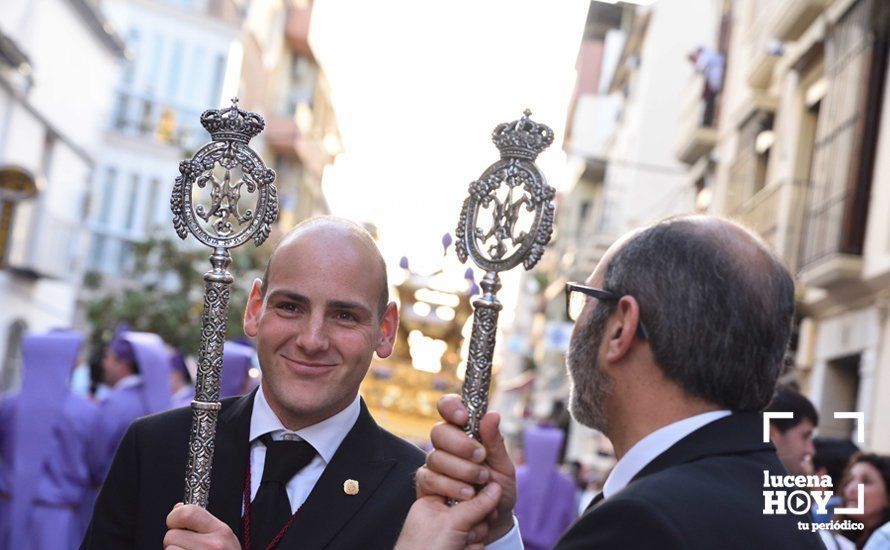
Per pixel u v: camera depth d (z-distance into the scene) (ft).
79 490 25.94
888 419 39.32
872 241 42.45
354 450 11.16
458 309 49.65
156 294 80.74
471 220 8.82
